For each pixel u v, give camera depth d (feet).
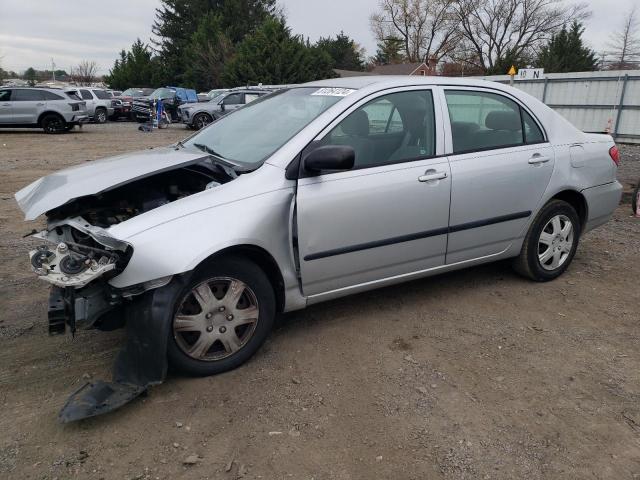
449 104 13.05
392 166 11.89
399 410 9.52
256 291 10.58
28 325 12.43
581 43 131.64
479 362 11.11
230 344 10.49
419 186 12.07
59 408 9.43
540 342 11.97
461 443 8.70
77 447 8.54
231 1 168.55
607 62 151.33
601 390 10.19
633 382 10.47
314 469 8.13
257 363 10.97
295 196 10.68
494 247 13.99
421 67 166.91
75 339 11.78
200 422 9.16
